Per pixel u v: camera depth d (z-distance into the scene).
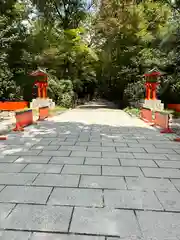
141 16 16.69
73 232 2.09
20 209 2.49
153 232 2.09
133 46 17.69
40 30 18.33
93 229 2.13
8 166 3.93
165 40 13.67
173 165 4.02
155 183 3.22
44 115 11.04
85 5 20.55
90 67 22.08
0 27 12.70
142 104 14.14
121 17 16.12
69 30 18.59
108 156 4.56
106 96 33.00
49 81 17.22
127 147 5.31
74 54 19.23
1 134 6.81
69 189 3.01
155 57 15.98
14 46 16.70
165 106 15.16
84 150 5.02
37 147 5.26
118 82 20.61
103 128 8.02
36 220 2.28
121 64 18.73
